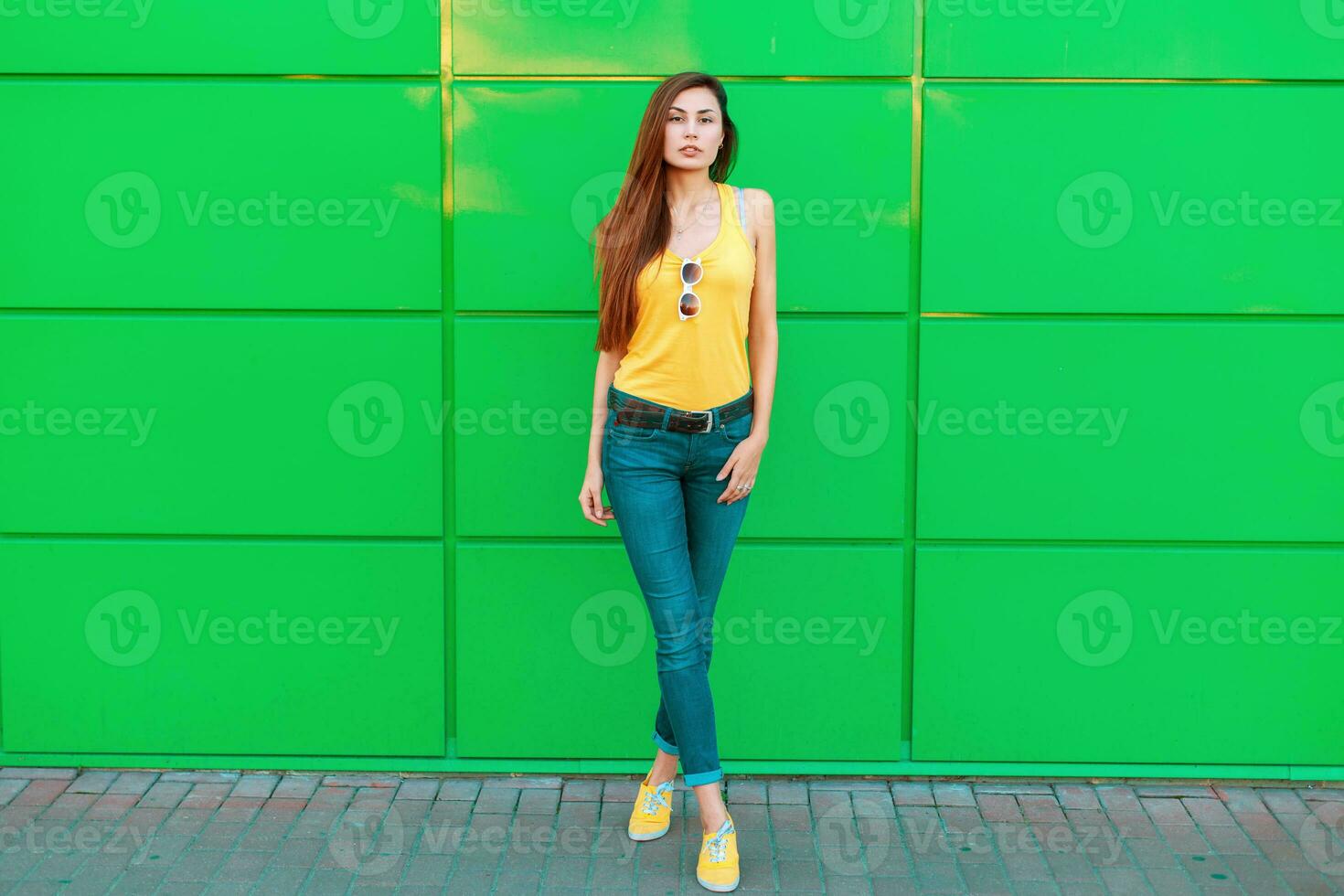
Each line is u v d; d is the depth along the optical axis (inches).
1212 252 112.3
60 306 113.7
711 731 98.9
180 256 113.2
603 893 97.8
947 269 112.7
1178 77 110.3
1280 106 110.6
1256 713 117.5
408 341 114.3
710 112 93.4
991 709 118.0
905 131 111.3
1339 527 115.0
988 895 97.3
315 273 113.4
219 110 111.6
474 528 116.1
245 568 117.1
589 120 111.3
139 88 111.3
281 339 114.3
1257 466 114.7
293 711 118.9
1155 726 117.9
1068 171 111.5
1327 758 117.8
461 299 113.3
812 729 118.6
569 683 118.3
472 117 111.3
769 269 98.0
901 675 118.0
